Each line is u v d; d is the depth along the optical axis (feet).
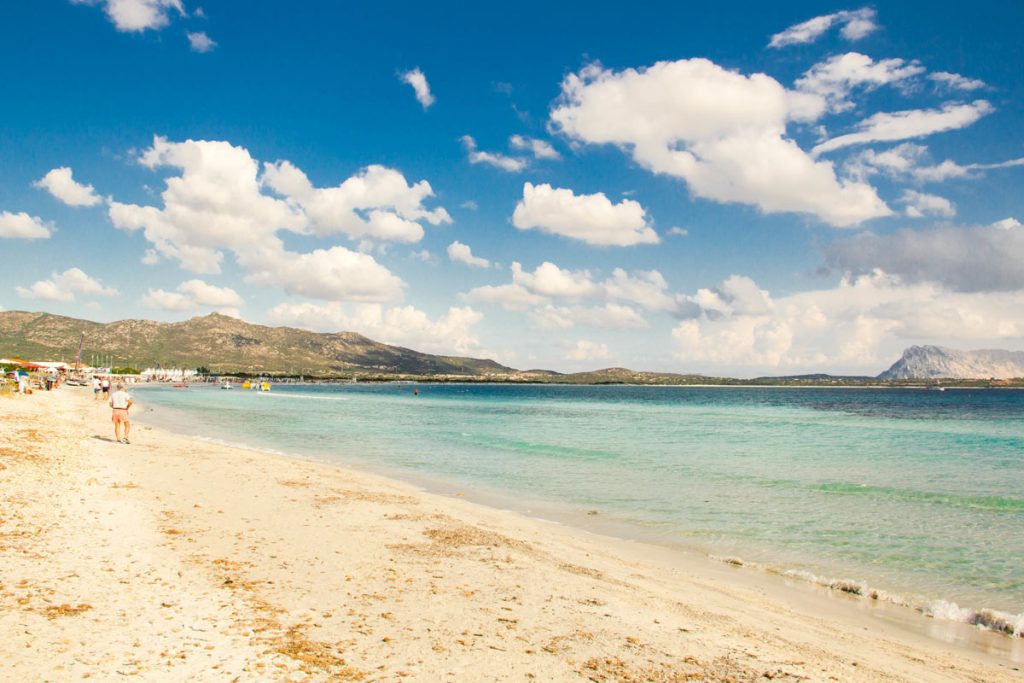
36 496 47.42
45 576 30.58
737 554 52.24
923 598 42.37
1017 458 121.60
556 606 32.96
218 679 21.65
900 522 64.59
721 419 252.01
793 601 40.52
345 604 30.76
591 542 53.62
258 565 36.06
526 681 23.31
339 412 275.80
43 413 140.56
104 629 25.18
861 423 229.04
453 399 514.27
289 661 23.61
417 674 23.30
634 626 30.91
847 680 26.45
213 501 53.72
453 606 31.60
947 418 266.98
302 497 59.52
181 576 32.89
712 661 27.07
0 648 22.41
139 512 46.55
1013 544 56.18
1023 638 35.88
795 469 103.65
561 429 191.21
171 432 146.41
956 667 30.42
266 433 160.15
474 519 57.47
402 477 90.68
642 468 102.99
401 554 41.06
